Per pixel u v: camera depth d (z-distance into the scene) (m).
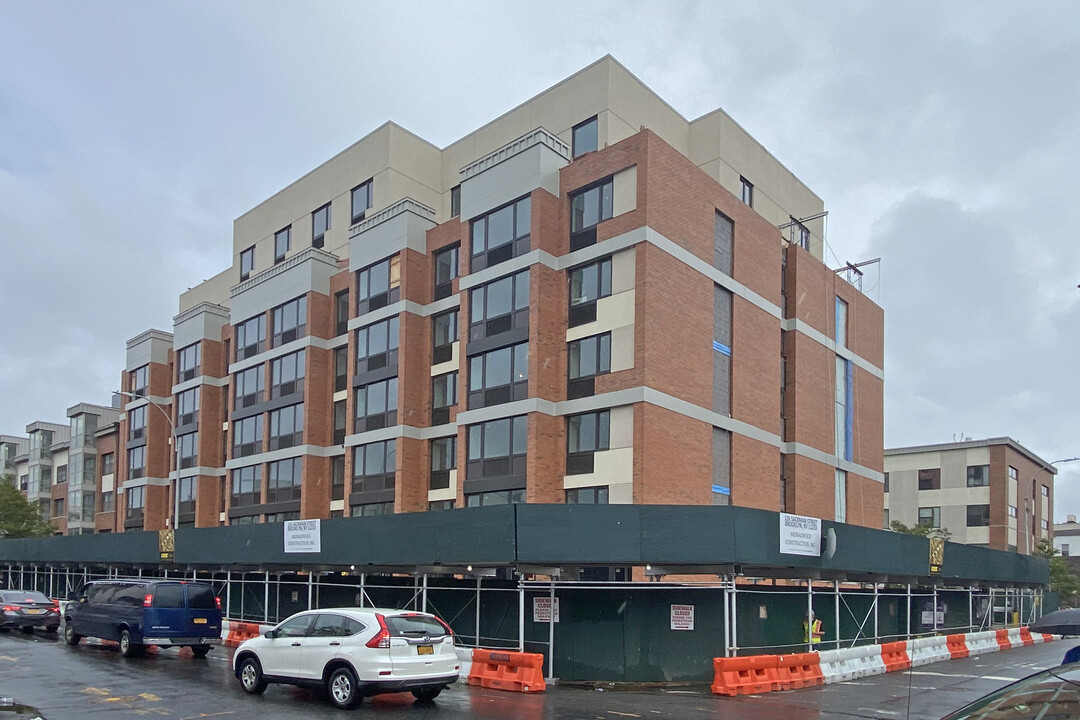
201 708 13.80
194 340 46.84
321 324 38.25
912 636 26.67
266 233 45.59
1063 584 54.31
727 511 17.73
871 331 42.03
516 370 28.45
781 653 19.98
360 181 39.34
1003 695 6.47
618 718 13.59
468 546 18.83
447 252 33.28
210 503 44.88
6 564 48.38
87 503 62.38
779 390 33.28
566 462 27.66
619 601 18.23
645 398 25.67
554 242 28.75
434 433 32.28
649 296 26.19
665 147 27.64
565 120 33.09
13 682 16.58
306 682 14.51
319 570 25.75
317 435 37.38
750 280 31.86
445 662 14.53
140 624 20.52
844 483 38.09
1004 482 56.19
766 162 37.94
